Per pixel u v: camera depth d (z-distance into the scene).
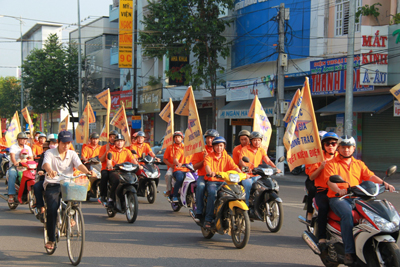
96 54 41.44
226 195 6.46
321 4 19.75
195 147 7.47
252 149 8.15
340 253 4.90
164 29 23.84
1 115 58.91
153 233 7.62
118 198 8.80
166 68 28.59
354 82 17.41
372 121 19.45
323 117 20.77
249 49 23.25
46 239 6.32
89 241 6.95
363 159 19.84
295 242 6.96
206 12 23.72
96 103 40.59
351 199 4.82
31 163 9.11
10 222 8.52
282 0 21.34
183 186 8.94
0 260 5.81
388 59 16.64
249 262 5.74
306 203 6.58
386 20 17.80
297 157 5.80
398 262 4.17
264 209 7.79
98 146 11.12
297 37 20.73
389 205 4.53
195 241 7.00
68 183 5.51
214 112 23.78
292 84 20.62
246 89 23.11
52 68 39.31
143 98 31.91
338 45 19.11
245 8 23.45
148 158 11.45
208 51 23.55
